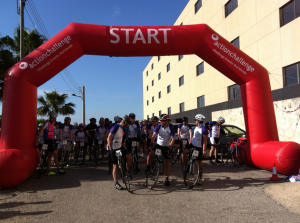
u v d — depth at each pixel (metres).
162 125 5.30
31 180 5.93
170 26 6.92
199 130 5.37
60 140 7.48
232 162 7.68
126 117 5.29
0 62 12.01
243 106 7.37
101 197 4.41
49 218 3.42
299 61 10.12
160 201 4.12
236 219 3.29
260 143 6.84
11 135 5.68
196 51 7.17
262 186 5.02
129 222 3.24
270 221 3.20
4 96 5.93
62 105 22.05
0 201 4.25
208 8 18.30
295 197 4.19
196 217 3.38
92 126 9.09
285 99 10.73
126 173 5.14
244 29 13.83
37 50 6.22
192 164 5.17
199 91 19.98
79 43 6.48
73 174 6.66
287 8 10.88
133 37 6.58
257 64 7.16
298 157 5.72
